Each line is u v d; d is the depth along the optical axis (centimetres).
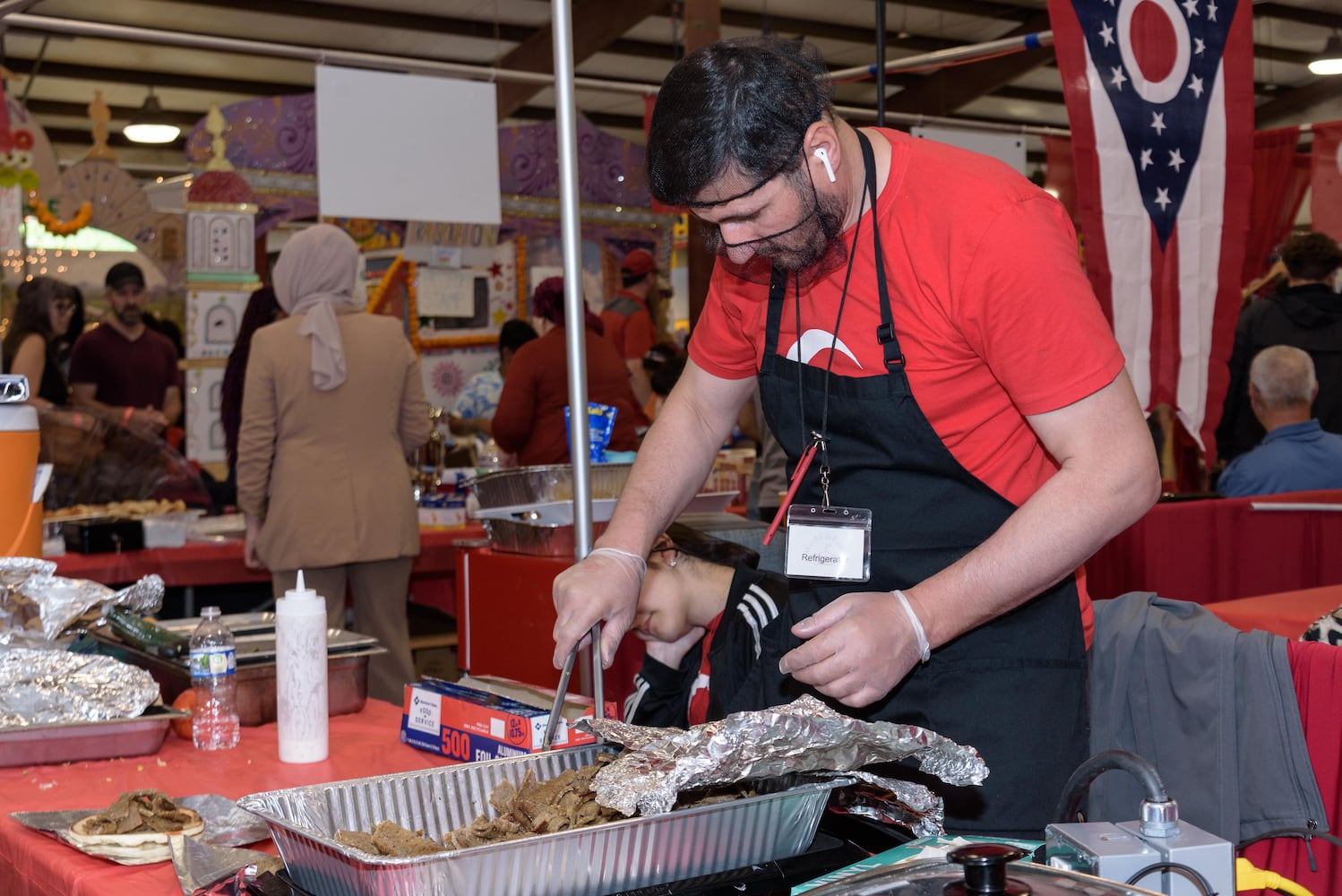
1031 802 120
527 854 81
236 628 178
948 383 120
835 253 115
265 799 94
